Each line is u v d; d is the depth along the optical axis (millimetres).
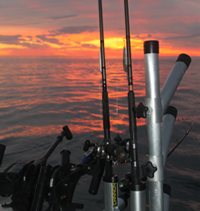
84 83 43656
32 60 159875
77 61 157250
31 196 1005
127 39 894
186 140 7297
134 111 882
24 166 973
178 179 4555
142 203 879
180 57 1179
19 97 25750
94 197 3619
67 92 30297
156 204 883
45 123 12602
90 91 31531
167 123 1192
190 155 5965
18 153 6750
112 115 10594
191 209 3488
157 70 869
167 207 1078
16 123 12711
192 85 31125
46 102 21312
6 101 22484
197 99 19328
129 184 892
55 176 979
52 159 5926
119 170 4613
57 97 25281
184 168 5145
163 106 1021
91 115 14961
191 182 4406
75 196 3656
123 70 903
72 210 1035
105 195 945
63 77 59156
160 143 882
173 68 1140
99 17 979
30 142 8094
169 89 1057
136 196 871
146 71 874
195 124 9367
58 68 106875
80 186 3980
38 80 50594
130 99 882
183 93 23016
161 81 30141
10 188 948
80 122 12734
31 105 19625
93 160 1085
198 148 6559
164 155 1077
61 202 1006
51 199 985
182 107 15836
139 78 45250
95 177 1060
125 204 1087
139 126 7742
